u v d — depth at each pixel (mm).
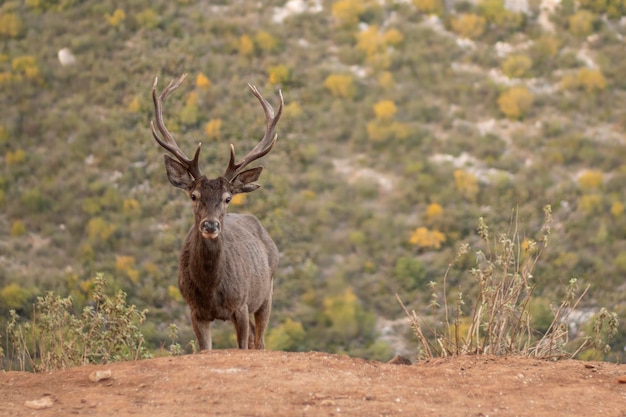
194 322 20719
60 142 94438
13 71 105375
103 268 73062
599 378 14305
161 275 72375
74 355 19688
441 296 72062
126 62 108312
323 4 125000
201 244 19703
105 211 83000
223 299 20375
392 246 81438
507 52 118562
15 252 76312
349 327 69375
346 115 103250
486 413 12211
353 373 14062
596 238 79250
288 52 114062
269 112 22875
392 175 94438
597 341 18266
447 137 102250
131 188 86812
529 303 19438
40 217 82250
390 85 110312
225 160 90250
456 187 89625
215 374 13789
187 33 114500
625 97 110375
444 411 12188
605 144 101000
